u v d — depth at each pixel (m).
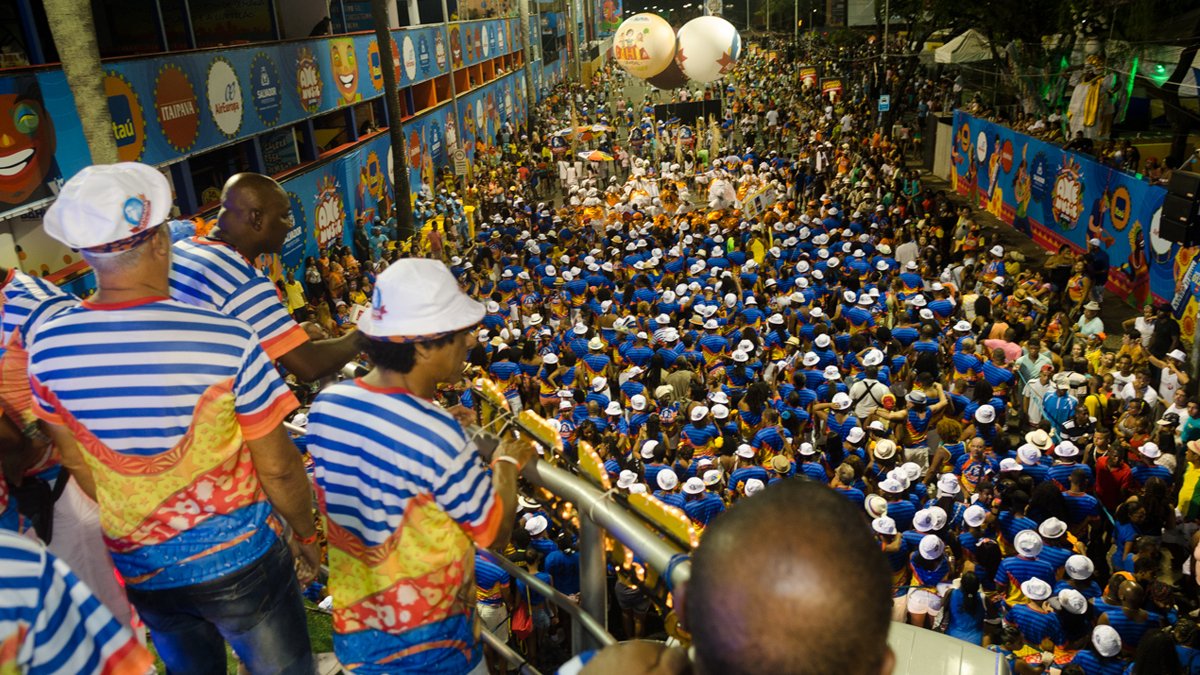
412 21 32.84
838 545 1.17
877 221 22.70
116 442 2.11
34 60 12.20
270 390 2.25
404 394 2.15
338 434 2.15
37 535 2.50
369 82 26.72
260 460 2.28
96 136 9.74
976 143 27.89
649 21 34.47
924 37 38.66
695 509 10.05
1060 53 25.62
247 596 2.32
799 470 11.54
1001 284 16.84
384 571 2.16
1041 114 25.36
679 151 38.62
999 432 10.99
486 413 2.47
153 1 15.84
